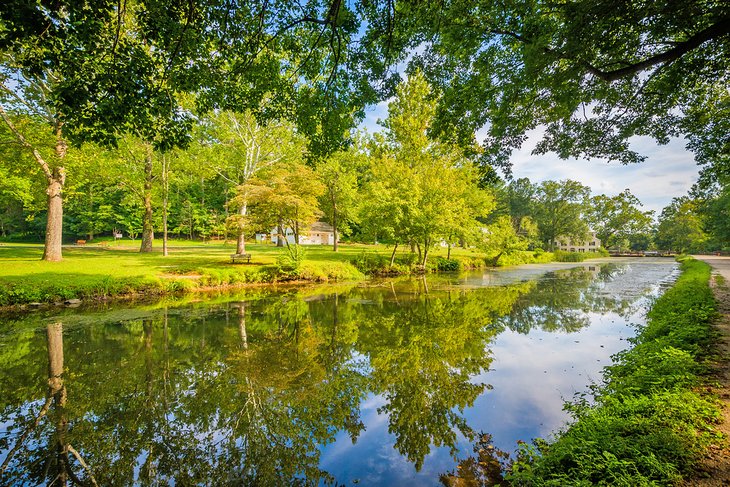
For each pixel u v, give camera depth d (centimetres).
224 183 4159
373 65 676
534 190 6850
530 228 5197
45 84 1416
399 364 717
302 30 676
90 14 416
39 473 381
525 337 899
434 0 538
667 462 275
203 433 466
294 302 1360
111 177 2180
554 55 541
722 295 1089
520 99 710
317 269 1969
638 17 471
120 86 466
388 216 2381
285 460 406
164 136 546
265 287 1716
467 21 561
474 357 751
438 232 2442
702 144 940
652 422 337
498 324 1045
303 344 852
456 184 2814
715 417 341
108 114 460
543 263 4112
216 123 2264
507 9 521
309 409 533
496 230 3366
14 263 1514
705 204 2114
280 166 2253
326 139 742
